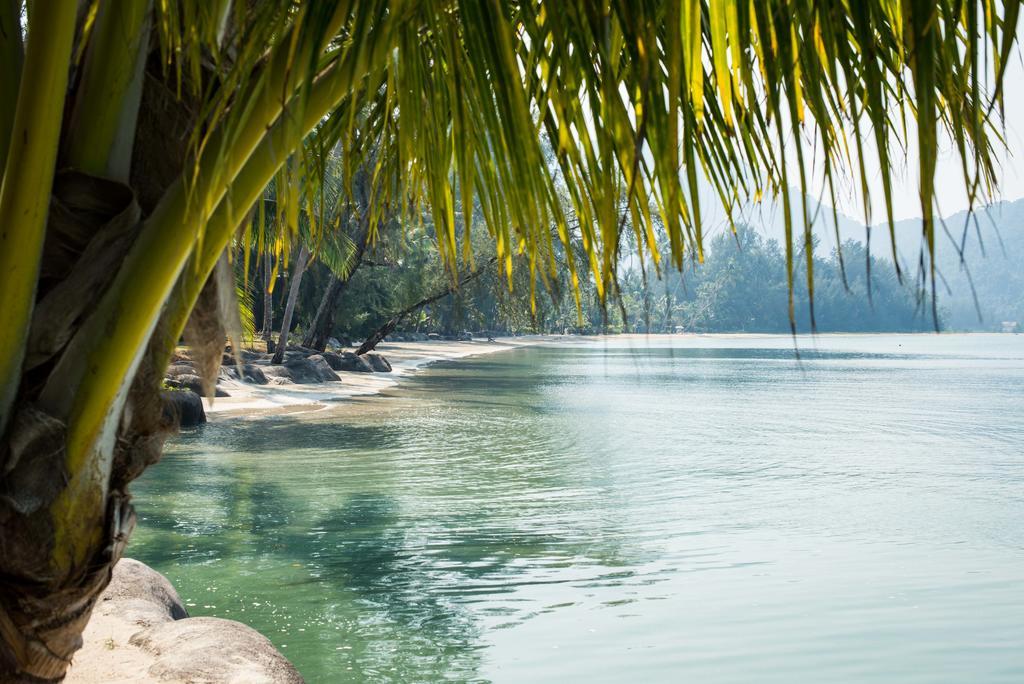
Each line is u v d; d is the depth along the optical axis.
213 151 1.88
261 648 4.87
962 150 1.27
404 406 26.08
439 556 8.80
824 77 1.42
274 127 1.84
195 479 12.88
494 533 9.84
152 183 2.26
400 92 1.93
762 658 6.22
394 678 5.76
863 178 1.24
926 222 1.14
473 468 14.60
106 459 2.19
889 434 21.08
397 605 7.25
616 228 1.38
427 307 66.50
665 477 14.04
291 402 25.20
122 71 2.15
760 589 7.84
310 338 39.66
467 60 1.94
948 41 1.36
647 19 1.37
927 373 52.22
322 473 13.71
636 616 7.05
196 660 4.55
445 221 2.28
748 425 22.73
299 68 1.66
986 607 7.37
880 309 176.88
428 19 1.61
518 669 5.96
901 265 1.16
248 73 1.63
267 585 7.74
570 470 14.59
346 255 24.45
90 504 2.17
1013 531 10.27
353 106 1.60
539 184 1.66
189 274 2.06
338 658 6.09
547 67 2.07
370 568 8.32
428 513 10.84
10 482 2.07
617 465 15.29
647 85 1.27
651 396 32.53
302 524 10.11
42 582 2.15
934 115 1.17
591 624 6.86
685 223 1.40
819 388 38.62
